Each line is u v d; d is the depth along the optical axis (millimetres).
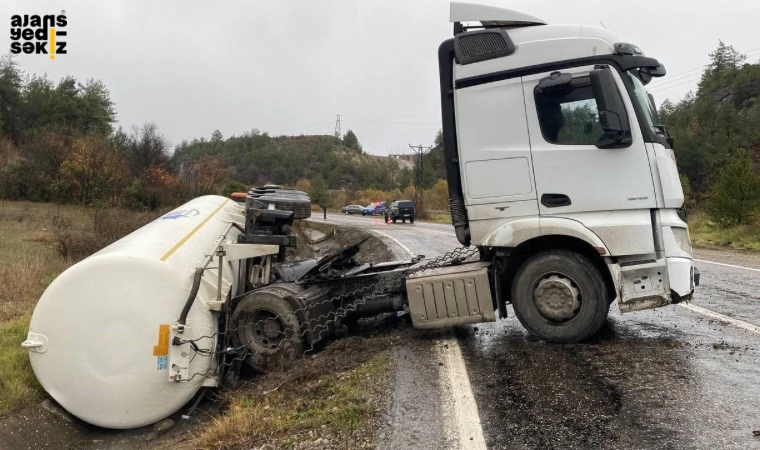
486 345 6059
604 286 5730
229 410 5320
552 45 5836
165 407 5387
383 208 67625
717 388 4461
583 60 5754
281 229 7617
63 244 14156
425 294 6184
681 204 5809
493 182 5965
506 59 5941
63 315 5203
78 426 5496
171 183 32219
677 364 5082
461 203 6238
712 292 8750
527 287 5965
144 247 5660
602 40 5746
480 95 6012
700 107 84188
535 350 5719
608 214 5676
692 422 3857
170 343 5309
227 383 6207
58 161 31641
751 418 3885
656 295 5574
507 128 5934
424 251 17266
